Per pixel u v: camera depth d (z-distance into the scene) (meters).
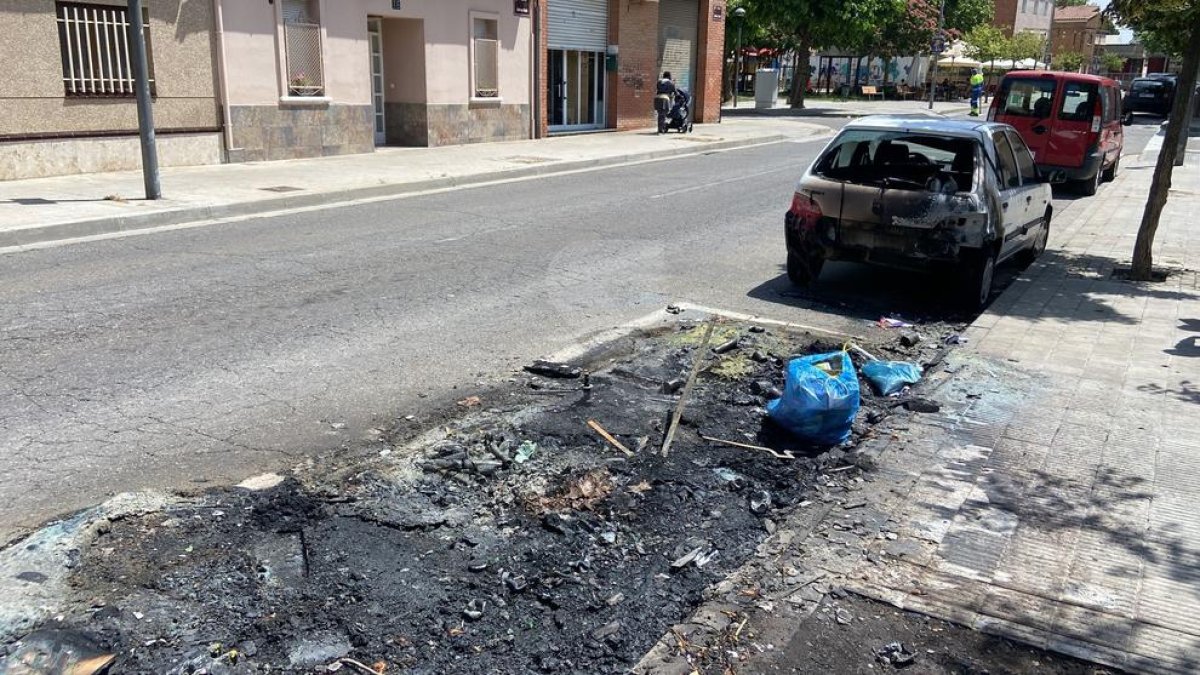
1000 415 5.51
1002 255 8.69
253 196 12.95
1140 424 5.38
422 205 13.26
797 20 40.44
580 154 20.28
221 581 3.63
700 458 4.91
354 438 5.03
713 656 3.27
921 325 7.75
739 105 47.38
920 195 7.88
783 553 3.94
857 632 3.42
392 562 3.81
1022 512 4.30
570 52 25.73
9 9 13.30
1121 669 3.23
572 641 3.35
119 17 14.73
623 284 8.80
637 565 3.88
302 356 6.36
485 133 22.55
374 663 3.19
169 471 4.56
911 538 4.06
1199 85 37.81
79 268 8.75
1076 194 16.33
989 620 3.48
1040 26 79.94
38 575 3.62
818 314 8.01
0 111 13.45
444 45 20.91
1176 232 12.28
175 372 5.95
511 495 4.42
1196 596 3.64
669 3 29.23
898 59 61.06
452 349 6.64
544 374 6.14
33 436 4.91
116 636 3.28
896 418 5.48
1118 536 4.09
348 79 18.70
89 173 14.68
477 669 3.18
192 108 16.08
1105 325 7.53
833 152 8.65
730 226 12.05
